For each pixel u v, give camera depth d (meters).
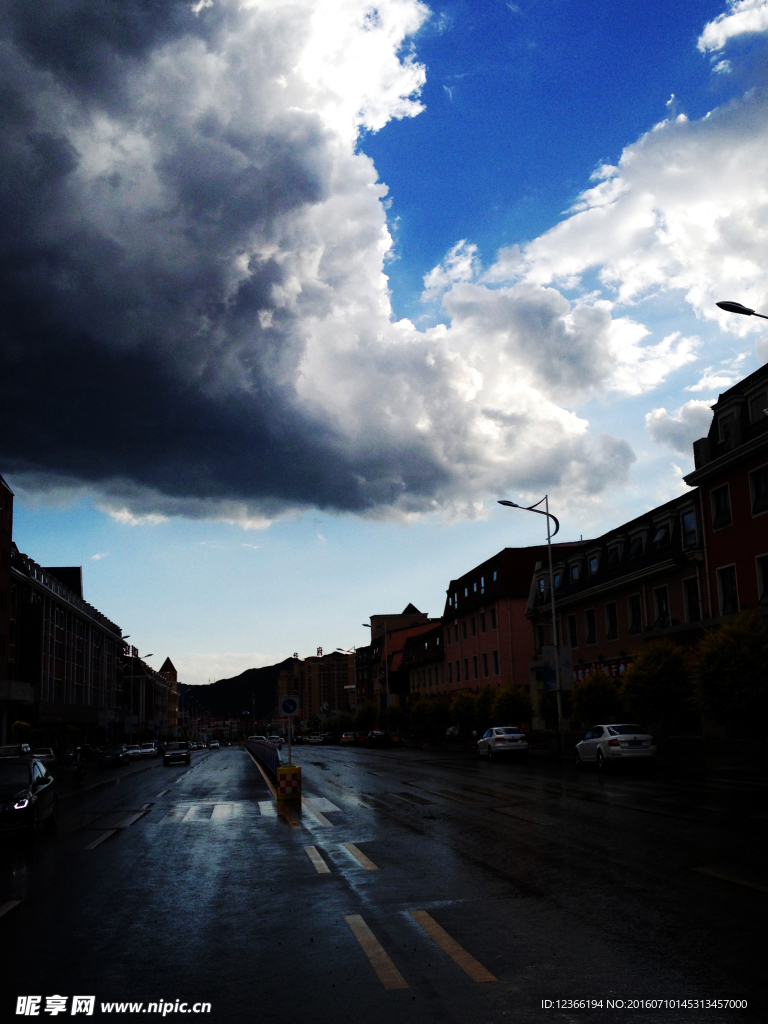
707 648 25.44
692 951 6.21
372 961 6.35
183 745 53.34
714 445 33.25
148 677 137.38
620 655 41.56
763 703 24.25
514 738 38.00
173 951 6.91
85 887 10.03
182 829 15.67
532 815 15.52
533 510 39.03
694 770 25.42
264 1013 5.33
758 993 5.29
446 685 72.81
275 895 9.07
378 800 20.11
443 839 12.90
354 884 9.47
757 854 10.29
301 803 19.86
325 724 131.50
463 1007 5.25
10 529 56.19
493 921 7.41
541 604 53.12
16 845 14.65
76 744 78.00
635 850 11.00
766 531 29.89
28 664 59.47
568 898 8.23
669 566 36.03
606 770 26.98
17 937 7.52
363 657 122.12
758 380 30.45
